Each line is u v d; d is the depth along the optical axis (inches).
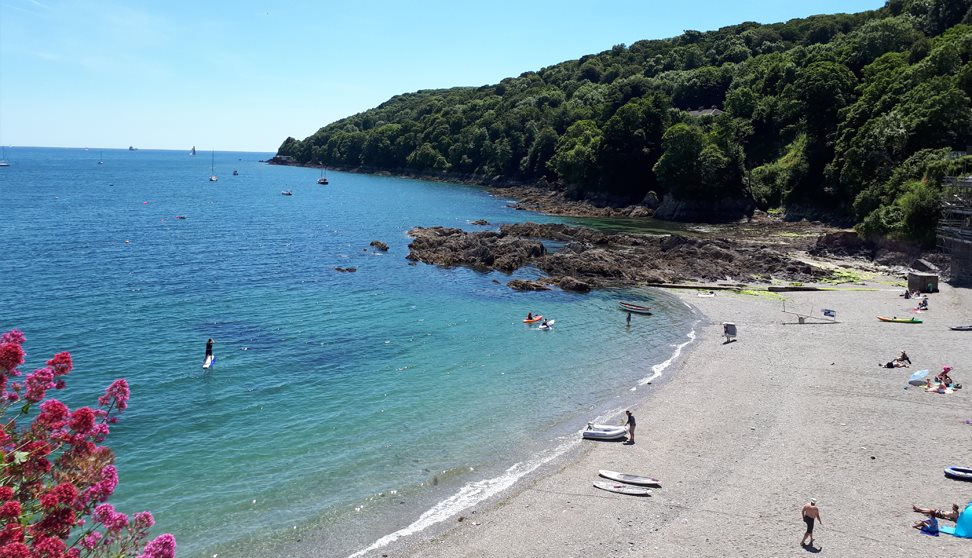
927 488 1032.8
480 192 7593.5
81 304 2245.3
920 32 5280.5
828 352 1771.7
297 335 1953.7
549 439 1259.2
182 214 5241.1
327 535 926.4
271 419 1346.0
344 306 2319.1
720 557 856.3
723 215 4995.1
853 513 959.6
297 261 3206.2
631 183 5885.8
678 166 5078.7
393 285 2689.5
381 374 1632.6
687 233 4252.0
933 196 2923.2
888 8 6678.2
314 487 1067.9
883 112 4151.1
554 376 1632.6
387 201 6481.3
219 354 1755.7
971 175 2942.9
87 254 3243.1
